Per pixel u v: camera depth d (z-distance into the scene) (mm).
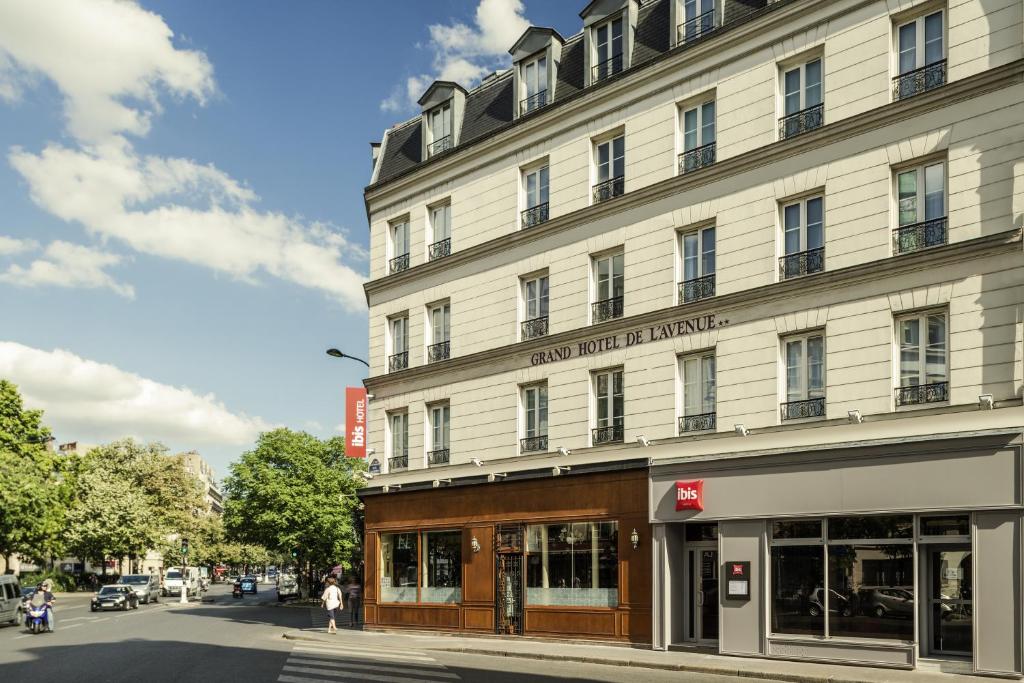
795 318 19562
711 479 20297
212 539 111188
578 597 23062
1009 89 16891
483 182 27516
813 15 19891
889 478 17516
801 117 20078
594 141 24625
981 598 16062
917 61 18453
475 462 26281
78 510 76312
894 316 18141
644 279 22703
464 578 26016
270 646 23688
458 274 27906
